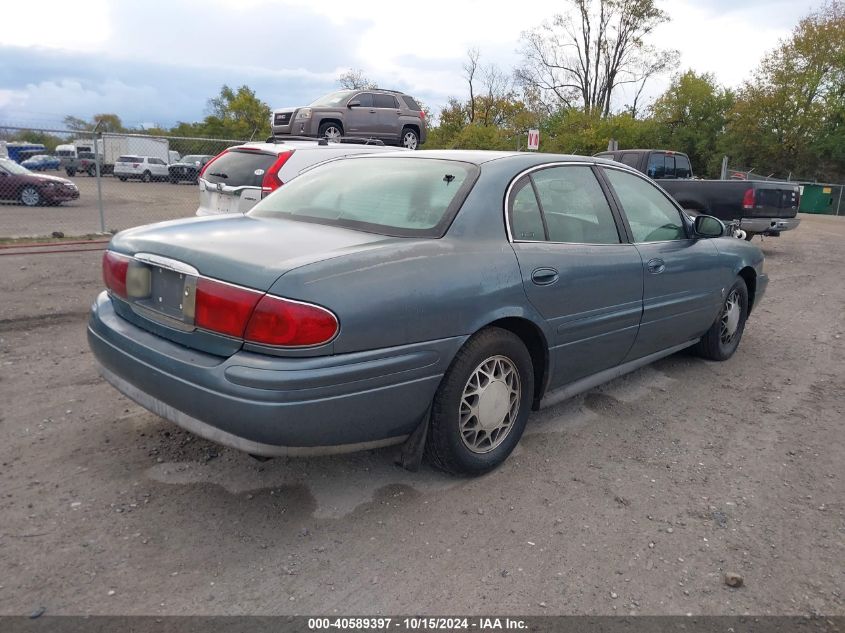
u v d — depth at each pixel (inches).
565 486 132.6
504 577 103.1
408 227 125.9
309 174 161.0
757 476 141.3
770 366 221.8
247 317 101.0
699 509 126.4
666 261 173.9
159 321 115.9
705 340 214.4
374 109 637.9
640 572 106.0
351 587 99.2
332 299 102.3
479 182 133.1
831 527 122.0
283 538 110.5
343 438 109.4
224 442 106.3
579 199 155.3
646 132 1556.3
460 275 119.4
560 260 140.0
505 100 1968.5
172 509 117.3
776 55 1658.5
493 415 130.7
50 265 331.0
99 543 106.7
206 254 109.7
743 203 456.8
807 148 1587.1
